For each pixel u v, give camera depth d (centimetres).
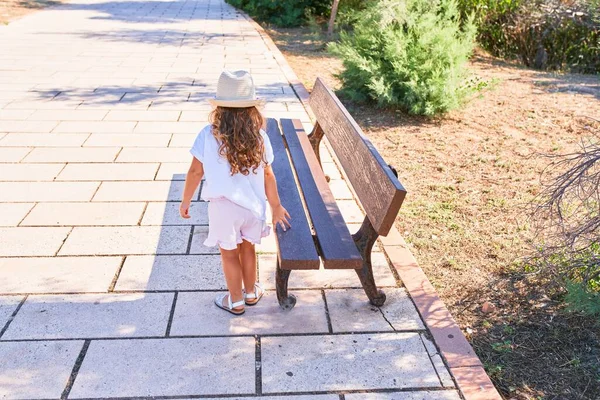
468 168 611
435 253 445
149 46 1198
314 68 1097
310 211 390
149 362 313
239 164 315
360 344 334
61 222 455
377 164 352
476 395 298
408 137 708
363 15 875
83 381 298
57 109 738
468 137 708
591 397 306
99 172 551
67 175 541
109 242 429
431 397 297
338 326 348
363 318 356
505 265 428
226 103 306
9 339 325
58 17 1562
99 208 480
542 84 970
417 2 838
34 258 404
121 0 2036
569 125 746
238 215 326
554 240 417
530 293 394
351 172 405
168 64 1035
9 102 760
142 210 480
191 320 348
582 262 368
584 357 334
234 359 318
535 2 1184
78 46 1164
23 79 884
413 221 494
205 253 420
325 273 403
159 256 414
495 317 371
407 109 804
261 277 395
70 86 853
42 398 287
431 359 324
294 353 324
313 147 574
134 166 568
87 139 636
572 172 373
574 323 362
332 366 315
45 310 351
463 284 406
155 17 1648
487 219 498
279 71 1013
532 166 612
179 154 604
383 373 312
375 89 776
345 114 459
